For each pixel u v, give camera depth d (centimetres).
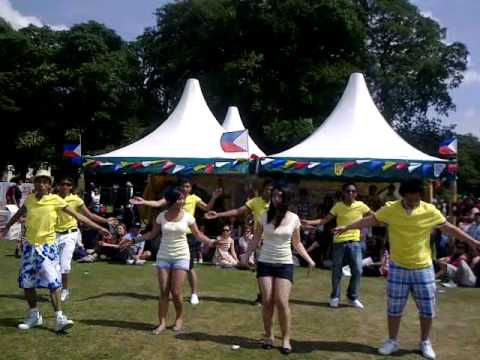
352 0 3212
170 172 1384
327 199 1229
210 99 3006
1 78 3356
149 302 771
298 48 2958
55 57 3466
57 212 602
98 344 556
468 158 4200
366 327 671
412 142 3581
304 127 2655
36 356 514
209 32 3141
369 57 3191
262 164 1352
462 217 1280
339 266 789
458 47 3431
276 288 552
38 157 3319
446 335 653
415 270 546
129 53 3638
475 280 1027
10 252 1266
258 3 2939
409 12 3341
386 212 553
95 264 1148
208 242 618
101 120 3425
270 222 561
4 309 695
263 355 538
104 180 3562
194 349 550
